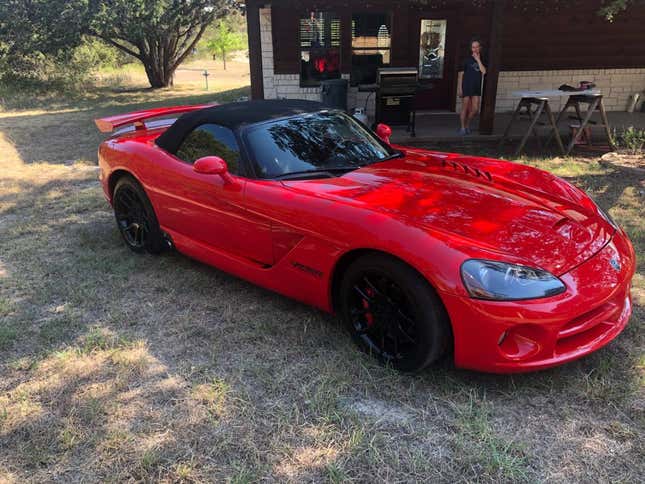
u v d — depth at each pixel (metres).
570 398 2.64
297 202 3.11
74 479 2.25
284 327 3.37
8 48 20.27
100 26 18.11
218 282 4.04
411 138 8.84
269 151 3.54
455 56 11.10
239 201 3.41
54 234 5.16
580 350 2.63
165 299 3.81
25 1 18.72
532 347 2.51
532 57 11.19
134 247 4.62
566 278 2.57
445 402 2.65
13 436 2.52
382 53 11.13
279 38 10.84
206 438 2.45
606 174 6.61
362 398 2.70
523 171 3.80
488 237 2.69
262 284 3.52
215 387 2.81
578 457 2.28
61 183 7.04
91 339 3.28
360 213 2.85
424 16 10.88
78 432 2.51
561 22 10.95
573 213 3.09
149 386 2.84
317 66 11.09
